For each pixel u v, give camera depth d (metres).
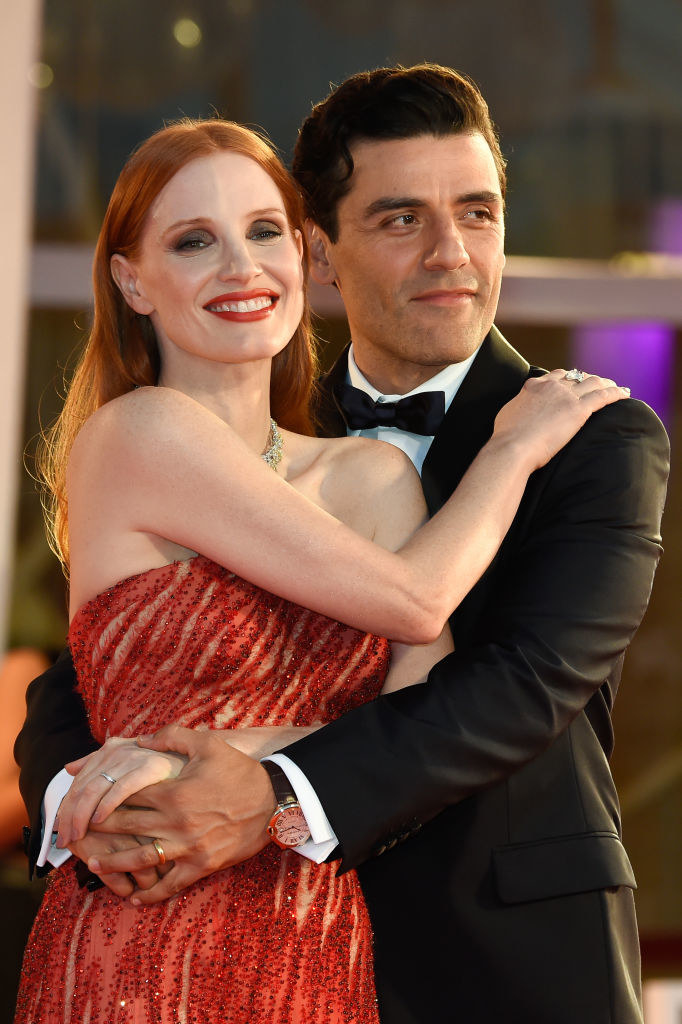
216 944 2.91
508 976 3.27
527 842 3.33
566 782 3.40
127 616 3.09
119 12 8.97
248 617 3.12
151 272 3.24
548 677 3.17
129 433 3.14
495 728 3.09
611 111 9.16
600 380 3.63
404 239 3.68
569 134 9.17
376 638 3.28
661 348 9.39
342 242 3.83
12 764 5.36
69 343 8.98
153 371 3.45
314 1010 2.96
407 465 3.51
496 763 3.10
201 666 3.08
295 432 3.69
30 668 5.77
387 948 3.37
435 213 3.64
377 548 3.12
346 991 3.05
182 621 3.08
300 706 3.18
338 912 3.08
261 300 3.23
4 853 5.25
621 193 9.21
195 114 9.01
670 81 9.18
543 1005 3.25
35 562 8.68
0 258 7.39
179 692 3.10
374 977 3.34
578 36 9.12
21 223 7.43
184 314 3.20
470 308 3.71
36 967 3.08
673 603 8.98
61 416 3.62
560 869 3.30
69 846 2.93
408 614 3.09
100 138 9.03
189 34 8.98
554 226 9.23
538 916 3.30
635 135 9.19
